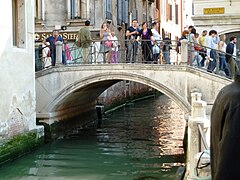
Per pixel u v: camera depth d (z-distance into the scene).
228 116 2.12
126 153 13.25
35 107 13.88
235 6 17.78
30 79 13.38
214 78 13.21
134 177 10.33
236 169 2.03
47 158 12.56
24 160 12.28
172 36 47.25
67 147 14.30
